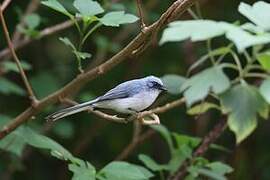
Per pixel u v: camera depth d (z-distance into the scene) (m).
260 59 8.16
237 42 5.31
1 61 12.22
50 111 12.57
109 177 7.21
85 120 14.20
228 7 13.96
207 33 5.65
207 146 9.59
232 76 12.98
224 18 13.87
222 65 8.16
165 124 13.89
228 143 13.60
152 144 14.24
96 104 8.29
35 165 14.30
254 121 7.96
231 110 8.02
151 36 6.41
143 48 6.52
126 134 14.41
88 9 6.97
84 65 14.34
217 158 13.29
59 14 13.95
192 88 7.76
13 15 13.89
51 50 14.59
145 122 7.26
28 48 14.46
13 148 7.91
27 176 14.24
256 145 14.04
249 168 13.77
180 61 14.15
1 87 11.62
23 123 8.09
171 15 6.18
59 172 14.46
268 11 6.13
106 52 13.59
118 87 8.70
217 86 7.71
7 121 10.34
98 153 14.30
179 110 13.87
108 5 11.30
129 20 6.78
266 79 7.81
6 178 12.62
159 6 14.02
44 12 13.93
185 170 9.17
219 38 13.53
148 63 14.20
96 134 13.89
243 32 5.51
